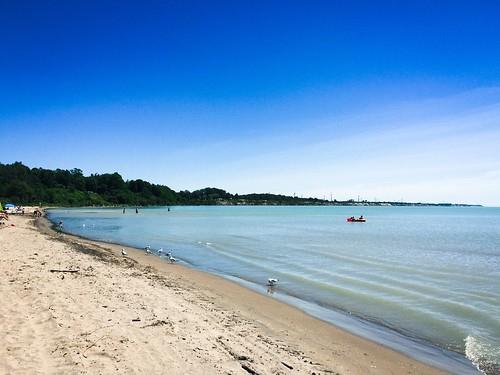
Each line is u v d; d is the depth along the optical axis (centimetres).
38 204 14888
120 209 16362
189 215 12156
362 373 988
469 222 9775
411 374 1005
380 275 2358
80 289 1477
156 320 1167
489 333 1337
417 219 11775
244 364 916
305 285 2061
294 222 8944
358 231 6250
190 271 2388
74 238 4159
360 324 1419
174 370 841
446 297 1823
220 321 1286
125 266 2280
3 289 1378
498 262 2927
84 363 834
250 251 3503
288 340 1184
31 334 974
